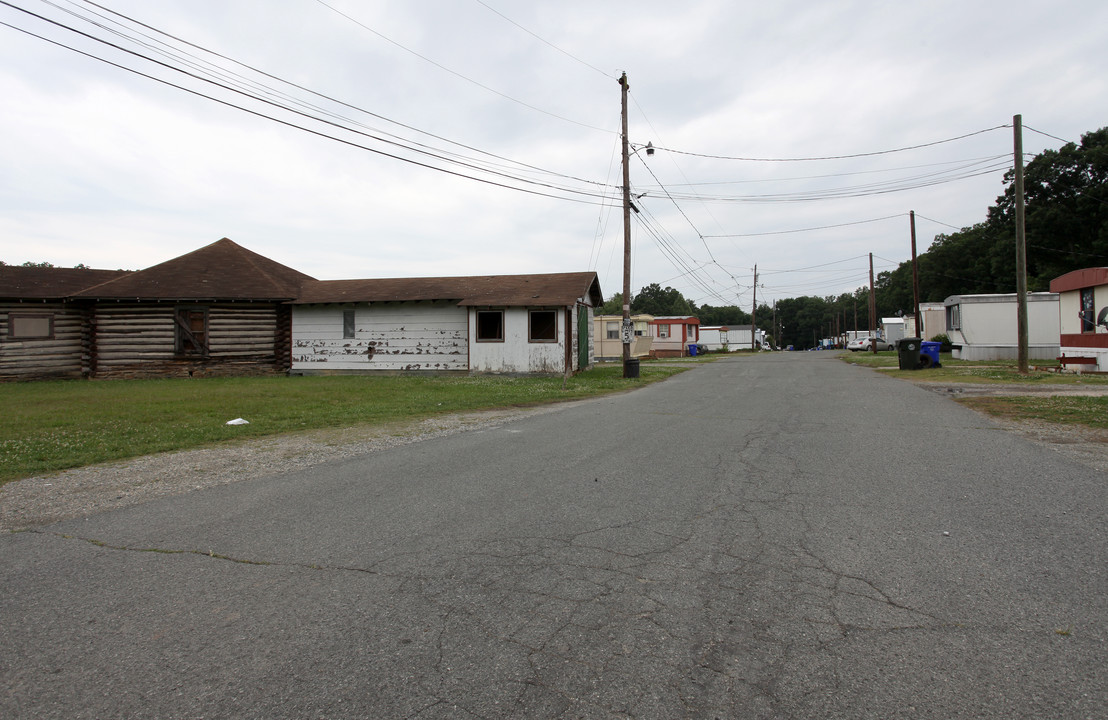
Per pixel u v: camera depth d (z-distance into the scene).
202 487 6.19
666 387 17.59
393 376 22.47
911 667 2.65
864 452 7.31
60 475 6.80
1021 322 19.11
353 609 3.29
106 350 22.33
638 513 4.94
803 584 3.52
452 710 2.39
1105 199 36.09
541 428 9.80
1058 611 3.13
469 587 3.55
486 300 22.44
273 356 24.16
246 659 2.81
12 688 2.60
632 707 2.40
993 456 6.99
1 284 21.75
